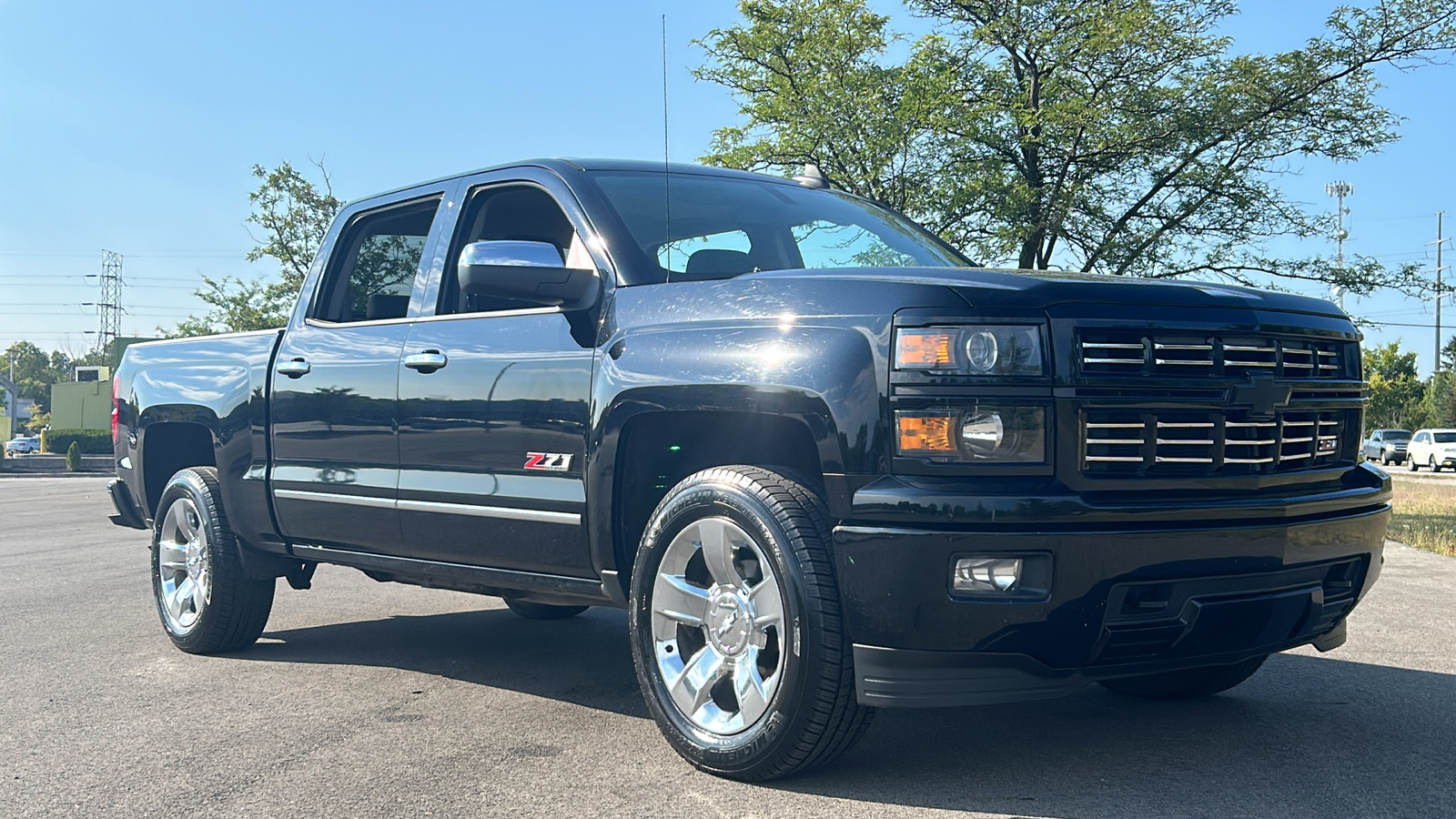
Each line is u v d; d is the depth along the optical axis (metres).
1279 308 3.29
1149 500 2.98
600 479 3.59
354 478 4.51
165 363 5.64
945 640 2.90
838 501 3.03
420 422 4.22
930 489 2.89
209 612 5.13
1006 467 2.90
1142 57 16.59
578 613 6.46
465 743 3.69
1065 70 16.92
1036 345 2.93
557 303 3.73
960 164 16.62
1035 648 2.93
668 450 3.73
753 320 3.30
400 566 4.48
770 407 3.16
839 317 3.13
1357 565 3.47
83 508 18.75
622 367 3.54
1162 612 3.01
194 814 3.04
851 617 3.00
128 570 8.70
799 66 17.64
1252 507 3.08
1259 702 4.14
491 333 4.05
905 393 2.95
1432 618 6.02
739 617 3.27
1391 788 3.12
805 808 2.99
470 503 4.03
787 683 3.08
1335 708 4.04
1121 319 3.01
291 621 6.21
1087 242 17.22
